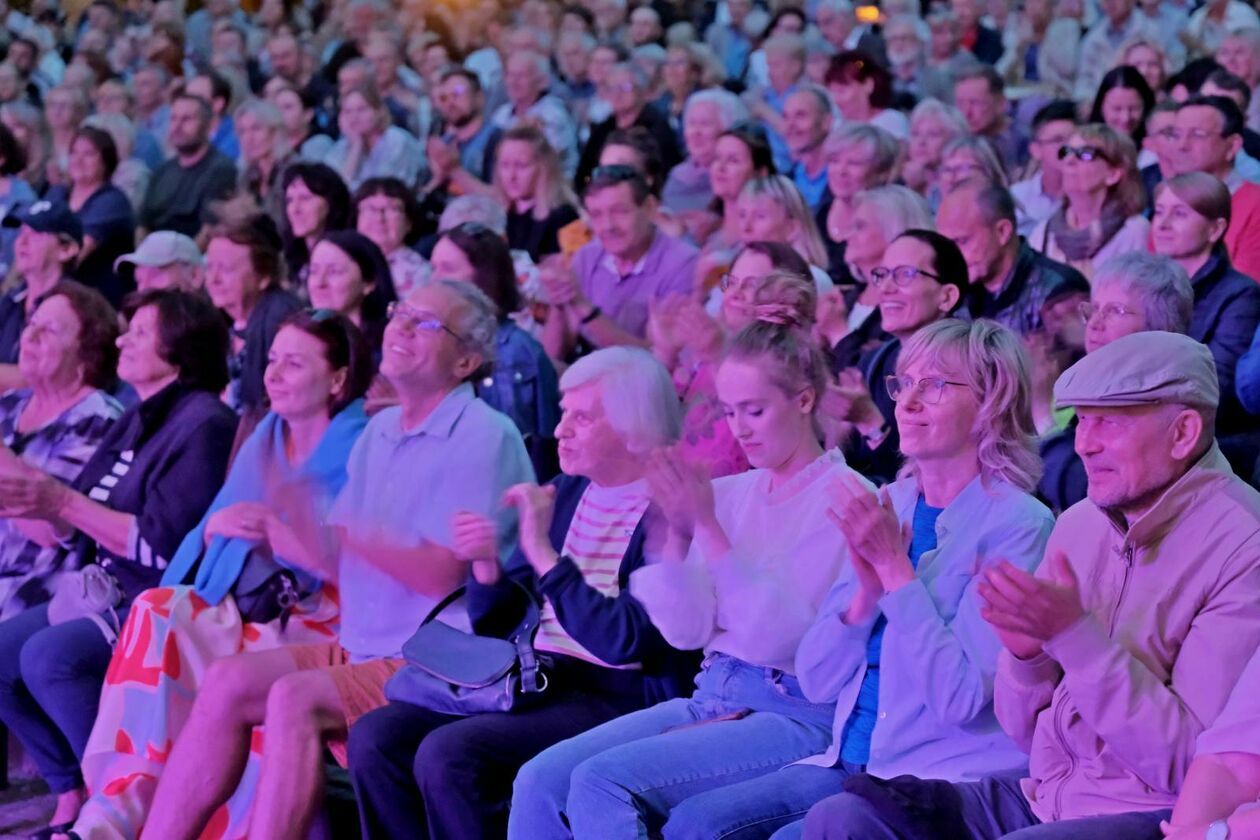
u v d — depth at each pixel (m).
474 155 9.23
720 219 6.79
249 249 5.59
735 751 3.20
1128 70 6.95
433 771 3.42
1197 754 2.46
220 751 3.94
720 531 3.35
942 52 9.76
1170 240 4.79
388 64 10.27
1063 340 4.72
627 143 7.02
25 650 4.49
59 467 5.03
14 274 7.45
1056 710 2.72
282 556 4.23
